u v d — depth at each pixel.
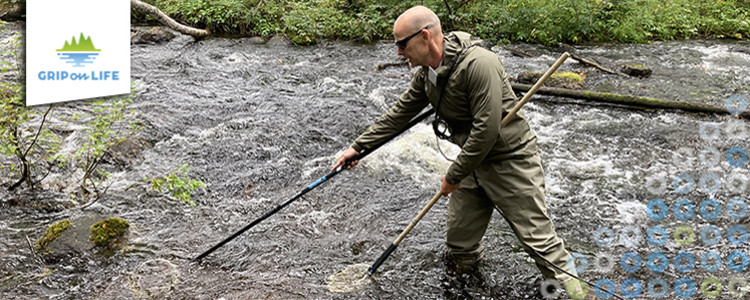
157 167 4.77
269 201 4.26
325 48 8.91
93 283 3.23
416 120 3.04
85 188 4.32
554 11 9.47
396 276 3.34
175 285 3.23
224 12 9.70
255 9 9.56
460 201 3.15
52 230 3.60
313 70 7.62
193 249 3.60
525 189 2.80
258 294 3.16
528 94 2.65
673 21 10.07
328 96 6.62
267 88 6.89
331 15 9.70
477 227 3.20
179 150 5.11
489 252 3.53
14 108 4.15
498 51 8.80
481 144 2.58
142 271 3.35
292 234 3.79
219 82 7.07
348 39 9.44
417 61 2.67
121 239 3.62
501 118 2.66
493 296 3.16
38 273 3.30
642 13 9.83
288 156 5.05
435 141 5.16
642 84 7.21
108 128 4.48
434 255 3.53
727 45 9.31
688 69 7.90
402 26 2.61
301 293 3.17
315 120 5.87
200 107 6.16
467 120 2.76
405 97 3.06
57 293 3.14
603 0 9.99
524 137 2.80
